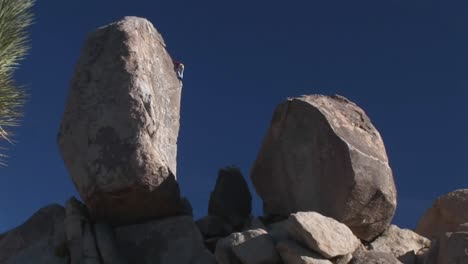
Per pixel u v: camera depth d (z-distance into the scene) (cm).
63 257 939
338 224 860
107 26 1028
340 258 834
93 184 934
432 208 1088
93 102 970
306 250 827
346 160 930
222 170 1126
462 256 762
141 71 976
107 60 989
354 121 1002
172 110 1054
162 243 945
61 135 980
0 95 865
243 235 869
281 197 1027
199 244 939
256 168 1068
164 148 993
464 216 1034
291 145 1016
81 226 949
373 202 931
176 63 1106
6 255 983
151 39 1058
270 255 846
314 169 973
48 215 1028
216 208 1095
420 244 958
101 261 911
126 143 929
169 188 945
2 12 886
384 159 970
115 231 966
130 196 938
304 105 1002
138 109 942
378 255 838
